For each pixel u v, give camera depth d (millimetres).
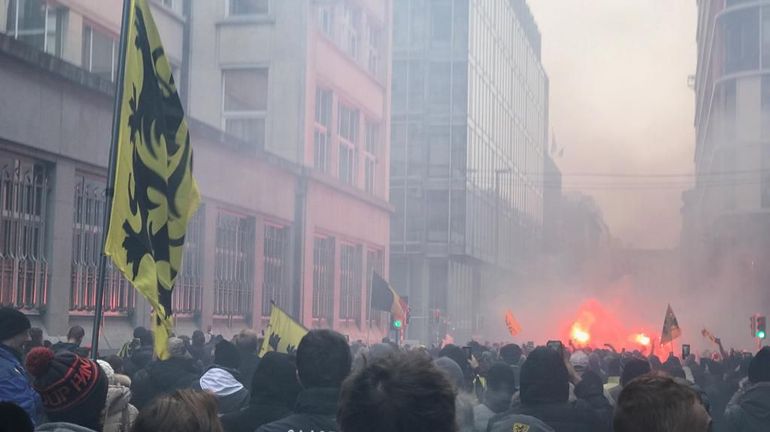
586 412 5566
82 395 4199
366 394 2695
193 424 3082
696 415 2961
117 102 6293
